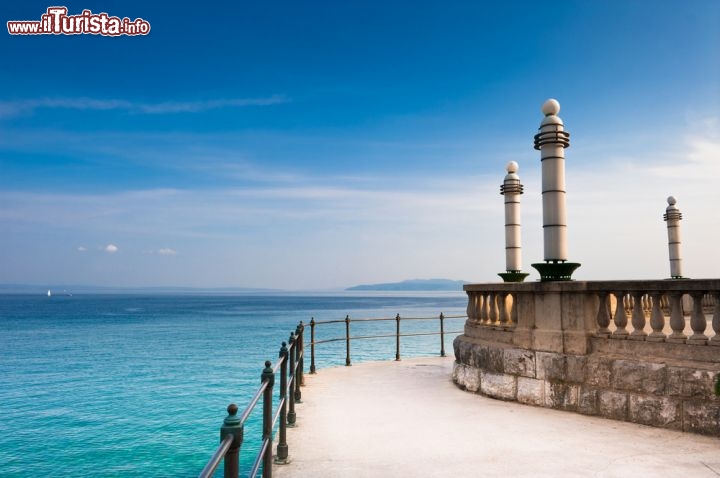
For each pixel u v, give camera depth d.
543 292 7.68
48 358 32.19
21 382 23.02
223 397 19.11
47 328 60.72
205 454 12.17
